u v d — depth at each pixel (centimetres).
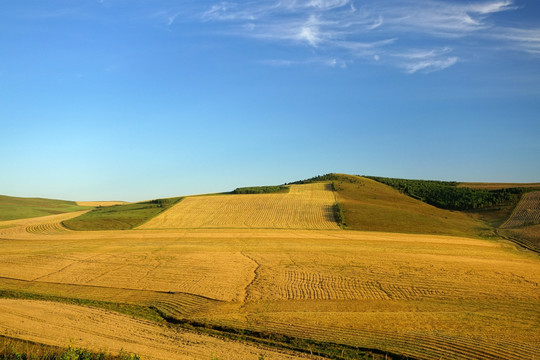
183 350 1734
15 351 1559
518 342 1812
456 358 1653
